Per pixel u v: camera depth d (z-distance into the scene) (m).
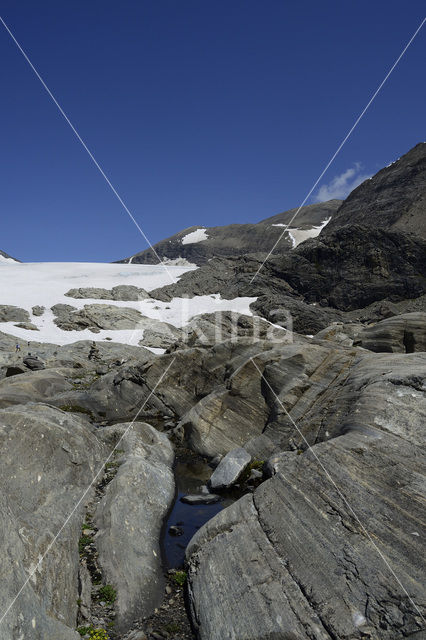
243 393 16.86
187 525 11.05
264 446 14.67
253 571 7.79
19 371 31.30
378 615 6.38
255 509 9.38
